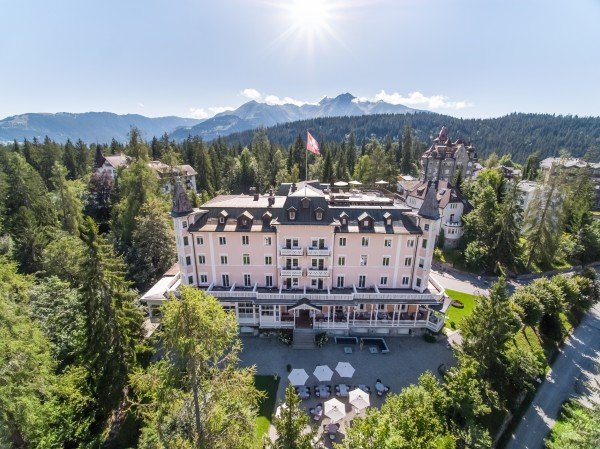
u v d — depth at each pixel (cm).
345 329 5025
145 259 6147
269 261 5169
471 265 7369
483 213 7656
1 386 2475
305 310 5288
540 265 7625
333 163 12050
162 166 9275
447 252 8062
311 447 2405
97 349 3303
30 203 7094
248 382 2222
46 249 5381
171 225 6856
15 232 6322
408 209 5253
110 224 7394
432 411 2595
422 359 4616
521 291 5222
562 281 5497
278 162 13600
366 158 12131
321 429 3572
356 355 4662
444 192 8519
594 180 11125
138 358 4112
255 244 5081
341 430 3588
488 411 2969
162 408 2112
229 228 4959
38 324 3628
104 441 3169
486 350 3709
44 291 4116
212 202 5534
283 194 6650
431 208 4894
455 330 5275
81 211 8075
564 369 4719
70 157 12175
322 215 4928
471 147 13375
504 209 7131
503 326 3706
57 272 5153
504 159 18525
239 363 4462
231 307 5053
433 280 5716
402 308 5338
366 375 4309
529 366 3891
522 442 3628
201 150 11725
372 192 9650
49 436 2766
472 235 7925
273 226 4988
